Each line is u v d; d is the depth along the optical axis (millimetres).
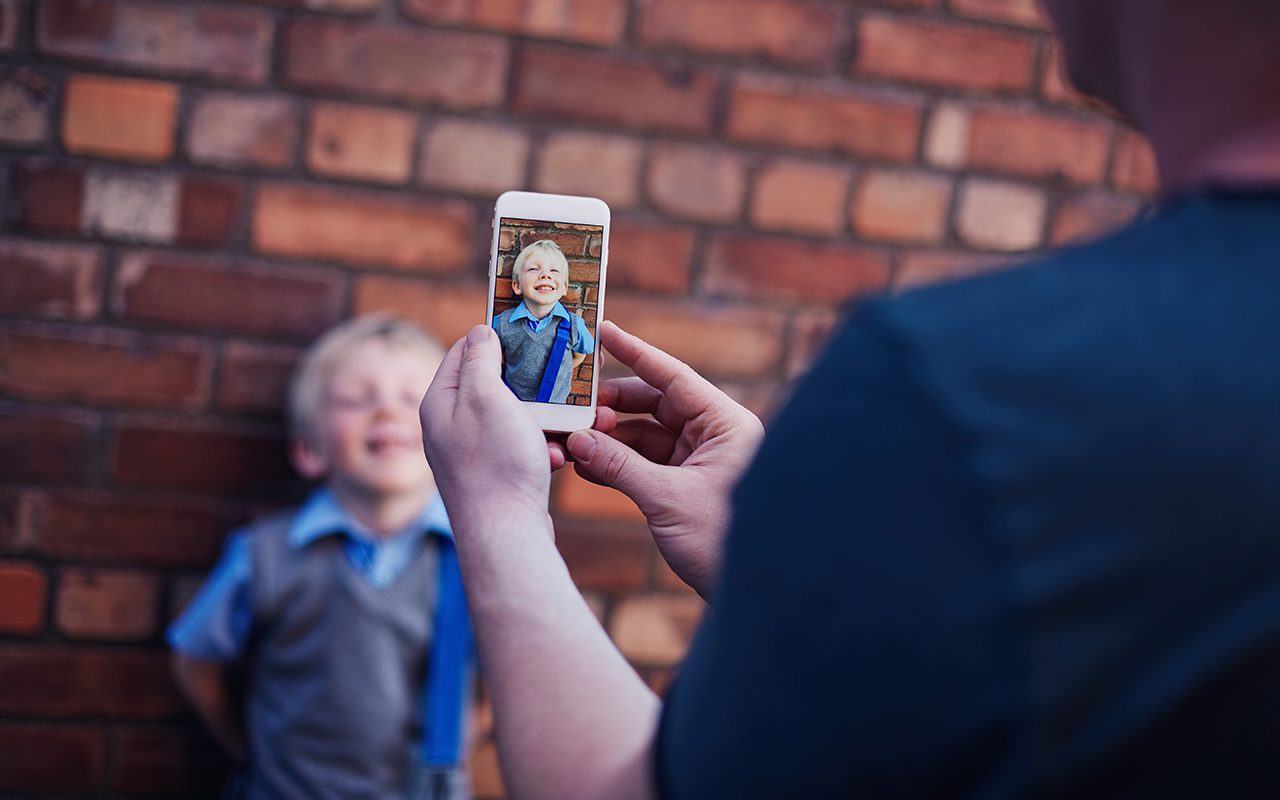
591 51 1405
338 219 1396
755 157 1449
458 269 1423
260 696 1381
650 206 1438
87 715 1411
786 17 1432
